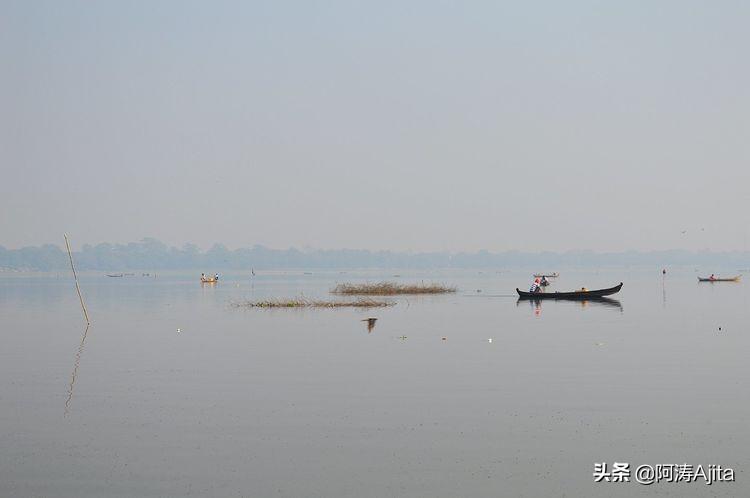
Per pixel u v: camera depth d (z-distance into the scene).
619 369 30.73
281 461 18.91
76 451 19.88
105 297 89.50
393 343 39.78
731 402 24.50
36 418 23.34
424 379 28.83
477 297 81.62
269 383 28.38
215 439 20.77
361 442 20.34
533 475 17.86
